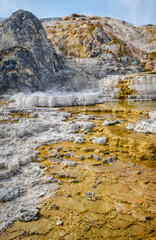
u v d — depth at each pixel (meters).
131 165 5.15
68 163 5.12
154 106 13.41
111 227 2.93
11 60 19.42
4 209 3.32
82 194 3.77
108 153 6.05
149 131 7.45
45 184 4.14
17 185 4.04
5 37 20.55
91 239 2.71
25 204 3.43
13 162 4.82
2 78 18.88
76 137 7.22
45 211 3.28
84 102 16.66
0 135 7.29
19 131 7.36
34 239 2.73
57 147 6.37
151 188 3.93
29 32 21.11
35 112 12.62
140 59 35.94
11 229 2.92
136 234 2.80
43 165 5.04
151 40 43.00
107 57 30.59
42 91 20.52
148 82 18.05
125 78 19.80
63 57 29.36
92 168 4.90
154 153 5.64
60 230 2.88
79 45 34.81
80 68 27.78
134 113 11.53
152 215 3.17
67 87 22.58
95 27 38.22
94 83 24.08
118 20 51.47
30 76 19.70
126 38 41.84
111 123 9.02
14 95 18.00
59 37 37.50
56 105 15.97
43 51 21.95
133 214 3.19
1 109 13.28
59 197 3.67
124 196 3.68
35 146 6.46
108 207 3.39
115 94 18.67
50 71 22.20
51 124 8.88
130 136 6.96
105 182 4.20
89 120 10.10
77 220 3.08
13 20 21.08
